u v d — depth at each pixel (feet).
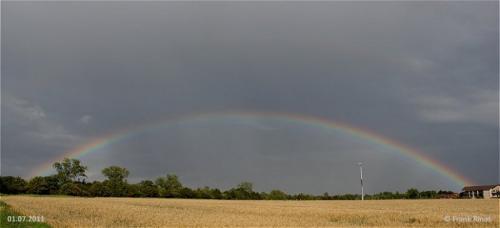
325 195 583.99
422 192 583.58
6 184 549.95
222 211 185.16
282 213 170.40
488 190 556.10
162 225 119.65
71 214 158.10
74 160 589.32
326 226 119.85
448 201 347.56
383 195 560.61
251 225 120.37
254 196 607.78
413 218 144.46
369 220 141.38
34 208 196.65
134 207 214.90
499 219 138.31
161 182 641.40
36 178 568.82
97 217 144.05
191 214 161.38
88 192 546.67
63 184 578.25
